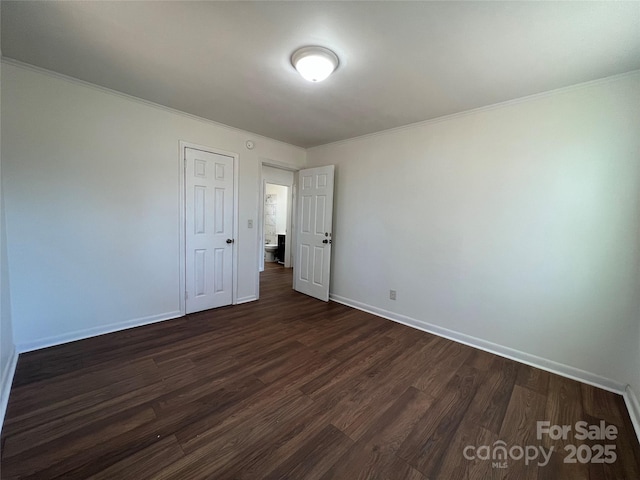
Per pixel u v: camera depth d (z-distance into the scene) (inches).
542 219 89.3
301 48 68.9
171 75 85.0
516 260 94.7
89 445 54.7
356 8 55.1
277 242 286.8
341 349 99.1
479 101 94.9
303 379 80.0
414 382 80.2
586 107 81.0
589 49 65.1
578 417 67.7
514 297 95.4
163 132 112.9
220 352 94.0
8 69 80.7
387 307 131.7
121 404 66.8
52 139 89.2
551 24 57.1
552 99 86.3
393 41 64.8
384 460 54.2
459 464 54.0
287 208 251.6
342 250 151.2
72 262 95.7
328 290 153.6
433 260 115.3
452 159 108.3
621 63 70.4
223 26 62.0
